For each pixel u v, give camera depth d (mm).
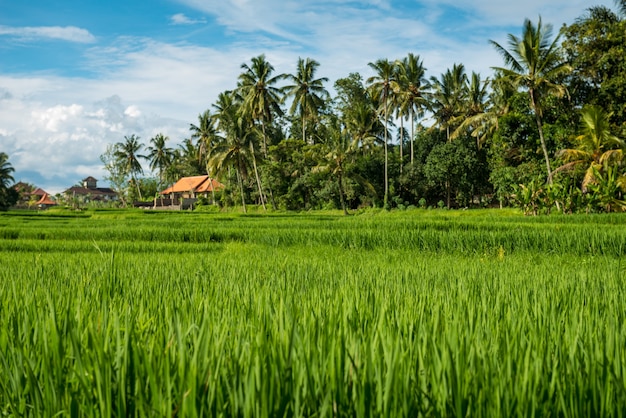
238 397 1507
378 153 52500
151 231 18000
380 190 52469
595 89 34719
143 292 3967
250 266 7559
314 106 56688
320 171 49531
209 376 1554
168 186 101125
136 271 6254
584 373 1715
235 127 52812
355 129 53031
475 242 13211
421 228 18594
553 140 35844
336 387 1528
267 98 55906
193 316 2562
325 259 9938
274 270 6766
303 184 56000
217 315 2777
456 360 1687
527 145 36656
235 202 64312
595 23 33281
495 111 41375
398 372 1556
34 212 55094
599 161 29547
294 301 3209
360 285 4758
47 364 1734
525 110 36531
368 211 49406
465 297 3686
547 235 12867
